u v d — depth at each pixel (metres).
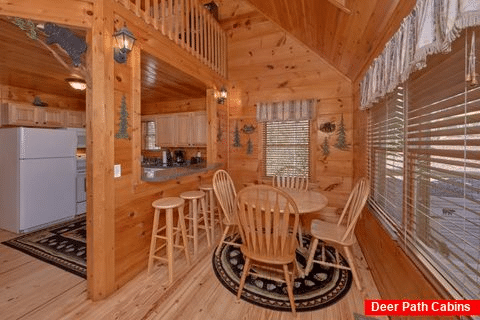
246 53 3.92
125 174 2.03
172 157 5.01
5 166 3.22
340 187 3.38
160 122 4.78
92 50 1.75
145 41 2.28
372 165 2.37
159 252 2.51
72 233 3.16
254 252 1.75
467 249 0.98
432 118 1.15
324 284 2.02
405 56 1.27
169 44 2.65
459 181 0.97
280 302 1.79
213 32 3.62
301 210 1.96
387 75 1.56
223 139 3.90
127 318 1.62
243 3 3.90
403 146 1.53
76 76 3.26
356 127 3.09
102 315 1.65
